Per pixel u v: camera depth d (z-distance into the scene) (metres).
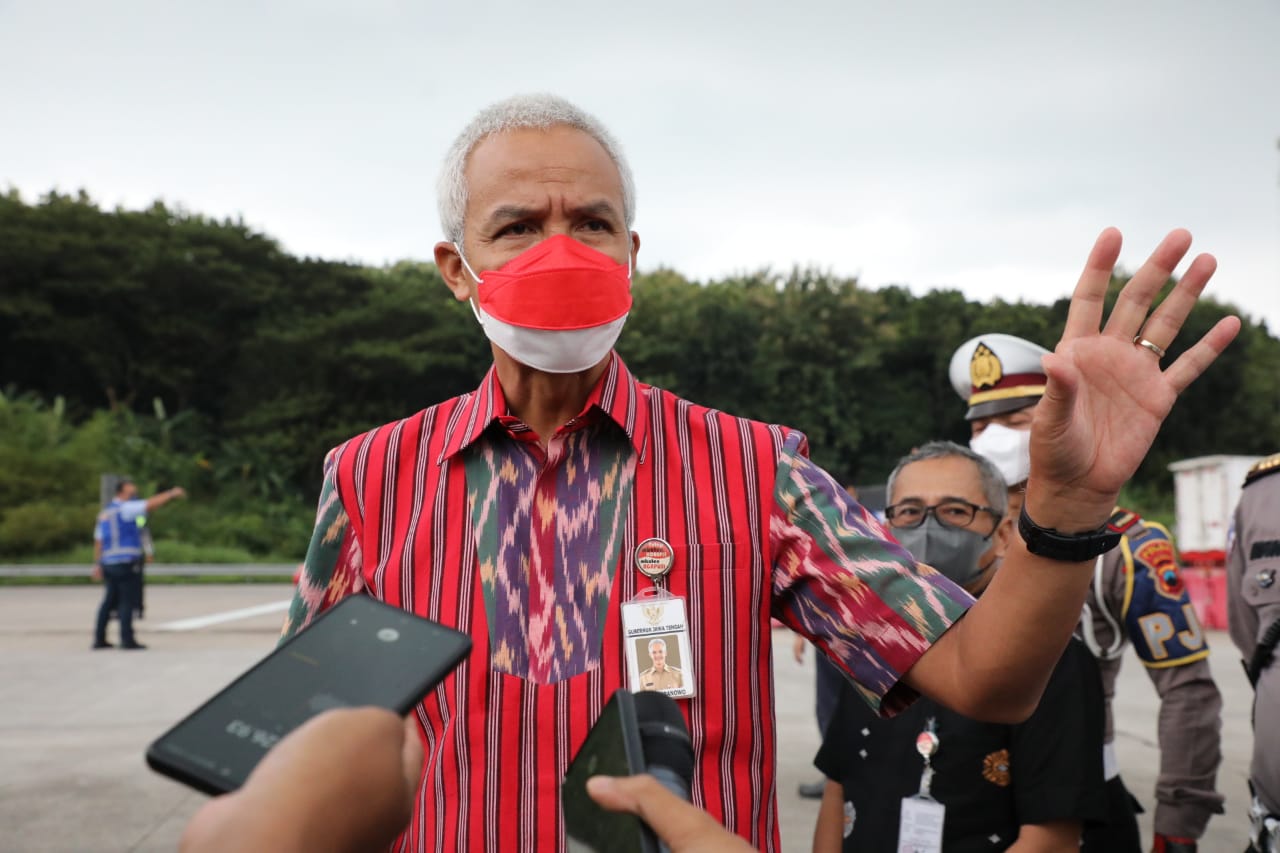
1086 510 1.08
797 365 32.38
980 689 1.20
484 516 1.49
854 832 2.17
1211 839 4.35
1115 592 2.73
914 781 2.11
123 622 10.23
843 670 1.41
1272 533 2.38
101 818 4.60
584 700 1.39
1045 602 1.11
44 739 6.11
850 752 2.23
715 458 1.49
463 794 1.38
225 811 0.51
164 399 36.56
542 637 1.43
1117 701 7.22
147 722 6.60
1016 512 2.95
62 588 19.77
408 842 1.42
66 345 34.78
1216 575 11.62
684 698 1.38
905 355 33.72
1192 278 1.10
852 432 31.58
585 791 0.70
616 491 1.48
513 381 1.54
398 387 34.62
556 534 1.48
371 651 0.71
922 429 32.44
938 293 33.91
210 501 30.12
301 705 0.66
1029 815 1.98
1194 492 12.17
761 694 1.43
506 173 1.50
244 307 36.97
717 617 1.42
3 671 8.68
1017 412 3.16
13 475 25.73
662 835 0.60
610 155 1.56
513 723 1.39
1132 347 1.10
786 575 1.45
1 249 34.00
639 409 1.52
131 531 10.29
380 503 1.53
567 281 1.43
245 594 18.61
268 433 33.31
